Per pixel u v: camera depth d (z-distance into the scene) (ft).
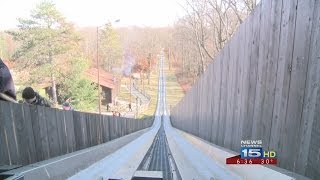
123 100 235.40
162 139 74.90
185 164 23.73
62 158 16.30
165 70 407.85
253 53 16.67
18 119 13.79
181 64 309.42
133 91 277.44
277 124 12.88
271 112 13.64
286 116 12.03
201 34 81.66
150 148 44.75
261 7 15.40
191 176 19.42
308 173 10.21
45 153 16.51
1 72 14.43
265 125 14.35
